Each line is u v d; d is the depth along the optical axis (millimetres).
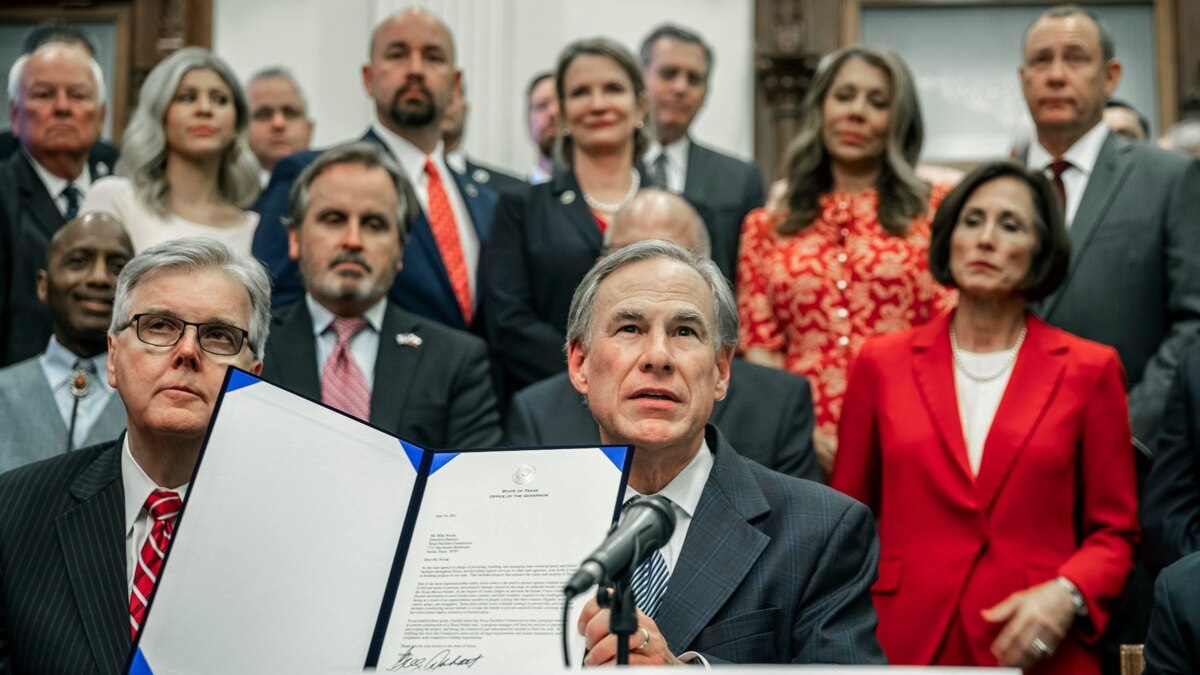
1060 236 4031
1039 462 3785
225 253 3121
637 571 2975
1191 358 3877
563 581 2455
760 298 4617
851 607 2982
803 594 2955
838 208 4633
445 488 2594
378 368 4156
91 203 4738
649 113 5148
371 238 4246
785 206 4723
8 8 7180
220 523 2533
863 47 4770
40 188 5012
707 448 3160
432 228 4977
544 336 4621
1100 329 4391
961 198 4133
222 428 2590
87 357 4031
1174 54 6719
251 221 4965
